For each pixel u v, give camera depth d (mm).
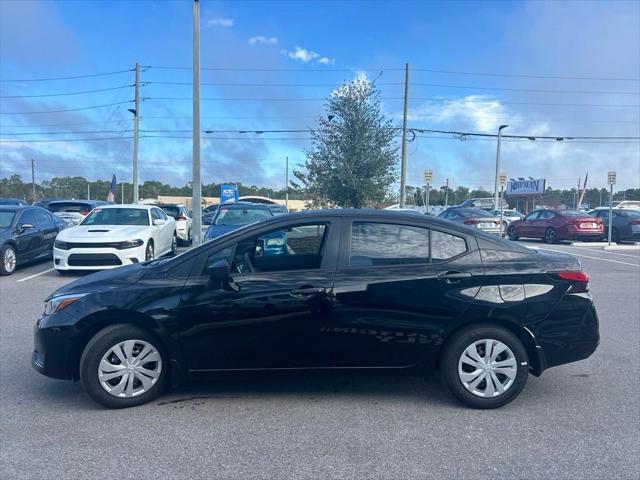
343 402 4570
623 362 5660
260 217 12742
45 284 10438
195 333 4320
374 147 22625
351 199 22719
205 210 36344
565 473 3395
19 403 4547
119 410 4383
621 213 21641
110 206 12938
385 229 4555
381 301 4328
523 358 4387
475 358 4375
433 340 4367
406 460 3562
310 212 4691
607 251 18234
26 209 12789
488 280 4387
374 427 4070
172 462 3529
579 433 3973
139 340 4375
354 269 4414
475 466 3480
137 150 30969
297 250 4809
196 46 15398
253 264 4805
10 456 3602
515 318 4352
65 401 4594
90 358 4297
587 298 4492
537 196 55750
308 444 3789
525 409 4430
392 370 4441
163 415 4289
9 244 11547
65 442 3811
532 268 4453
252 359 4391
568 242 21406
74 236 10977
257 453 3654
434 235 4543
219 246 4504
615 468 3455
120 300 4305
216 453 3654
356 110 22422
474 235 4578
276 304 4316
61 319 4336
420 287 4340
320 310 4320
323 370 4445
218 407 4453
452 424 4129
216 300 4309
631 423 4152
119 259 10820
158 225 12625
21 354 5859
